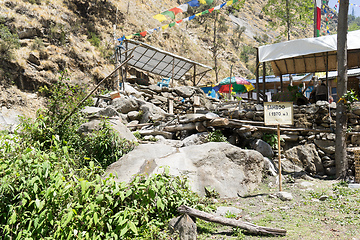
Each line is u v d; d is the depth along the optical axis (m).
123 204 4.55
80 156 6.87
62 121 7.24
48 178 4.40
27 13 27.66
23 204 4.03
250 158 7.45
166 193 4.91
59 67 26.02
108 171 6.09
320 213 5.32
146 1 50.75
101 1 38.28
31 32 26.53
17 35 24.77
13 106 21.16
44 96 23.62
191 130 9.61
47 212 4.05
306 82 18.41
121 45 17.95
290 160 8.92
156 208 4.80
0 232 4.13
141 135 10.02
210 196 6.22
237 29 63.38
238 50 57.50
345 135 8.11
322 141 8.80
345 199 5.96
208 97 18.14
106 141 7.03
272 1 21.66
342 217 5.05
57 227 4.02
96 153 7.05
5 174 4.30
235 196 6.56
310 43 9.71
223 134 9.41
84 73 27.73
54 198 4.13
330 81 16.72
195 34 52.47
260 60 10.42
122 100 12.51
